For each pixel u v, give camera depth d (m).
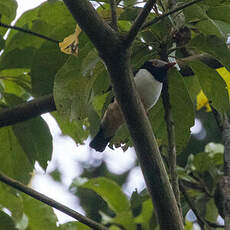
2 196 8.26
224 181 7.83
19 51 8.38
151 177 6.09
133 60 7.91
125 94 5.94
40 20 8.41
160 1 7.61
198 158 10.12
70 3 5.79
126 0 8.31
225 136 8.40
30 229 8.40
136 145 6.13
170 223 6.04
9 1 8.12
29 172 9.03
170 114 7.44
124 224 9.27
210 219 10.18
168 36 7.63
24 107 8.52
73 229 8.38
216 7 7.44
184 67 8.94
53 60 8.16
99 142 8.99
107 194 9.57
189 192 9.96
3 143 9.01
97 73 7.30
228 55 7.42
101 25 5.84
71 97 7.36
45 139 8.71
